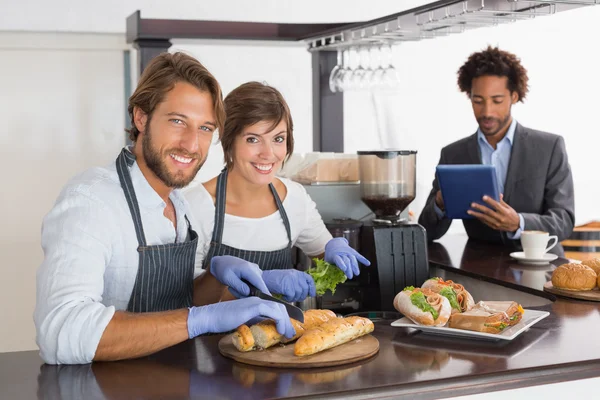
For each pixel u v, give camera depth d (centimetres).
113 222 162
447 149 353
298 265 262
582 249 394
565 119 491
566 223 317
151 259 171
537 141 331
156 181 171
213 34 312
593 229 398
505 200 332
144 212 172
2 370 152
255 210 227
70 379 145
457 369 149
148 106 161
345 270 194
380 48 316
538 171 328
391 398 139
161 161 161
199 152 164
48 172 421
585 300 209
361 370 149
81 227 155
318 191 257
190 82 160
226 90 439
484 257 283
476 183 284
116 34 416
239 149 210
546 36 482
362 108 460
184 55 165
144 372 150
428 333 177
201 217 220
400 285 230
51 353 150
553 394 151
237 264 180
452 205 293
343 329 161
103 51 420
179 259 179
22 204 420
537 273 248
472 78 338
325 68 345
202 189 224
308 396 135
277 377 145
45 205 423
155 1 415
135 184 169
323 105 347
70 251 153
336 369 150
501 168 343
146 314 154
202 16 424
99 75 422
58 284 151
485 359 155
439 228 321
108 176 167
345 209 261
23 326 424
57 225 156
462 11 219
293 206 235
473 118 475
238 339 158
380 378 143
